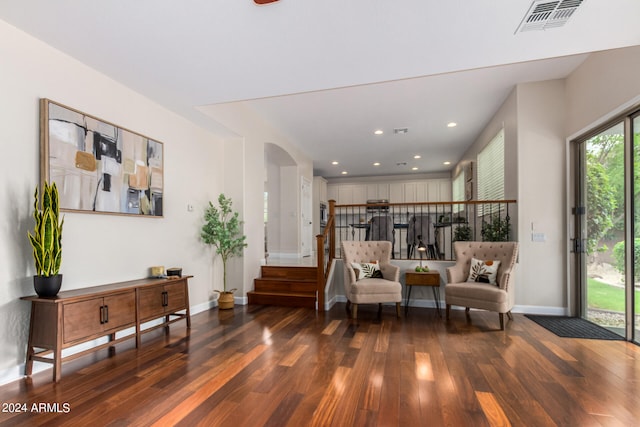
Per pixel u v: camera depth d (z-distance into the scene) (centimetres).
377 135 636
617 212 334
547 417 186
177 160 405
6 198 231
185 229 420
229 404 200
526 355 281
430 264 484
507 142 465
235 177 496
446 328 366
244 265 496
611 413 190
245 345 308
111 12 207
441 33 225
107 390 218
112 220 314
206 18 211
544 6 195
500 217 484
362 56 257
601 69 338
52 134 256
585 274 394
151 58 266
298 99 466
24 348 240
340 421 182
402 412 191
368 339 326
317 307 460
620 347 300
